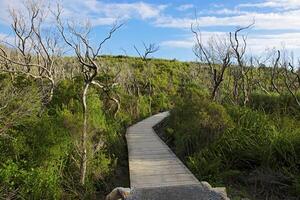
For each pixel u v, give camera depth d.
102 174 11.30
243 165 10.75
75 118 11.84
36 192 8.98
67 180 10.28
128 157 12.73
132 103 26.08
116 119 19.69
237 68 27.25
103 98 20.05
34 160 9.90
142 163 11.65
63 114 11.91
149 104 30.14
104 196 10.49
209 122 13.47
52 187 9.27
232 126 12.70
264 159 10.38
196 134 13.38
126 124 21.38
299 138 10.52
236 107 15.70
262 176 9.81
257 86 28.17
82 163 10.41
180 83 41.72
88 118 12.60
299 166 9.95
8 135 9.80
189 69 46.62
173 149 14.84
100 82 20.05
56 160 10.42
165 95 34.72
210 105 15.16
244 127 12.43
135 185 9.22
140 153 13.24
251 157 10.69
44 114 11.80
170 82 40.69
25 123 10.64
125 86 30.95
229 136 11.77
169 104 32.75
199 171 10.63
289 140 10.45
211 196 7.92
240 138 11.47
